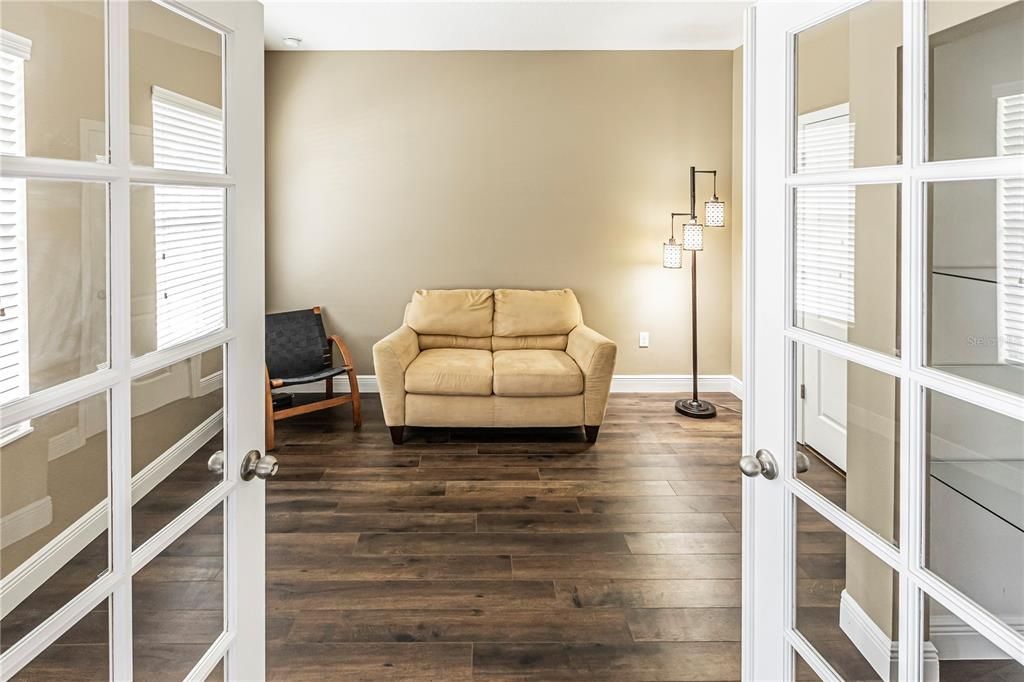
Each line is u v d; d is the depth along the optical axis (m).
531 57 5.14
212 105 1.07
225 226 1.13
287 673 1.88
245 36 1.16
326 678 1.86
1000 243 0.76
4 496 0.67
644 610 2.23
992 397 0.77
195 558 1.06
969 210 0.81
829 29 1.06
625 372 5.38
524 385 4.07
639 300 5.32
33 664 0.70
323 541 2.75
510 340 4.88
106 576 0.82
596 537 2.80
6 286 0.66
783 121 1.18
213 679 1.13
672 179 5.23
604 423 4.57
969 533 0.81
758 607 1.33
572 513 3.06
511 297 4.93
